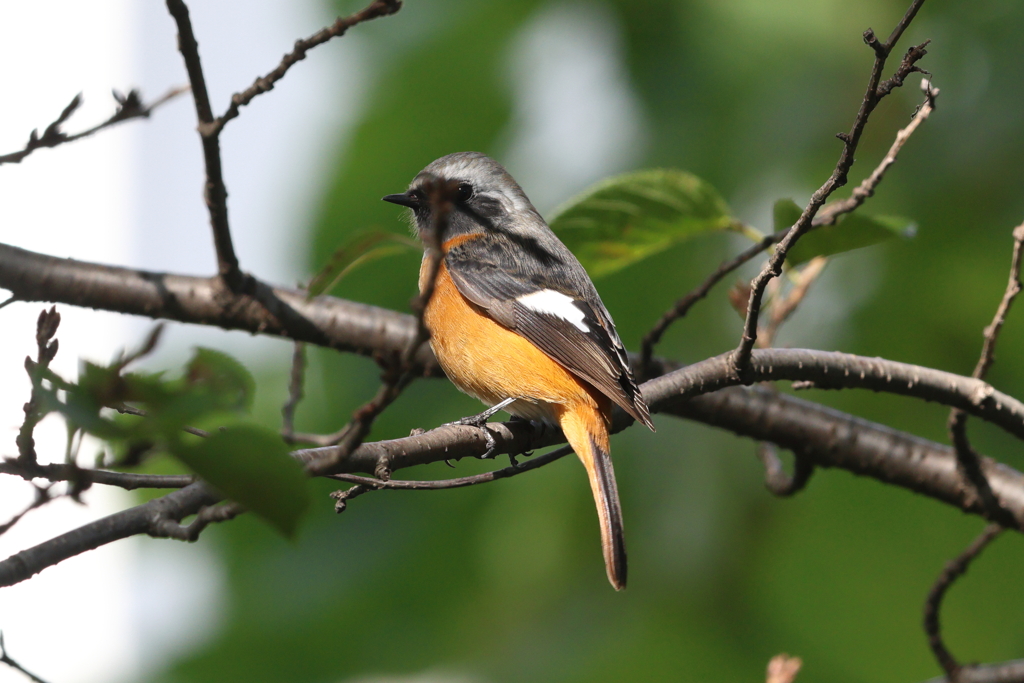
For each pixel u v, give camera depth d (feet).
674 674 33.42
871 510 34.60
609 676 33.30
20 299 26.61
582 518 34.60
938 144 35.35
